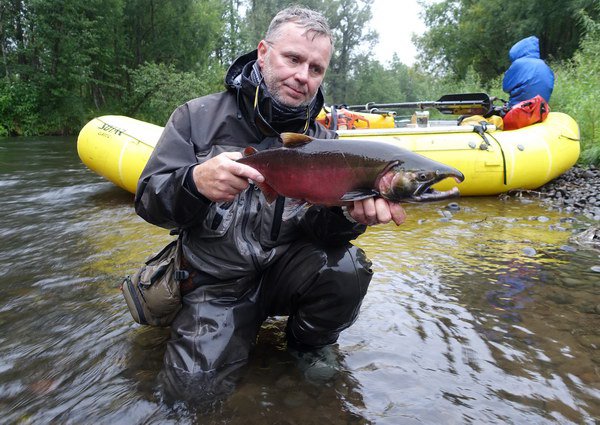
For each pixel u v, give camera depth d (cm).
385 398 219
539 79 853
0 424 201
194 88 3306
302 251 248
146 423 201
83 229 521
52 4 2870
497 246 459
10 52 2947
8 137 2455
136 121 701
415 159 208
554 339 275
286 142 223
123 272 385
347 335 280
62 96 2919
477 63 3594
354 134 691
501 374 240
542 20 2903
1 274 384
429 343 271
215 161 198
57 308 318
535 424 202
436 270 393
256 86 236
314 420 203
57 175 912
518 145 688
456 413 209
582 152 914
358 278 244
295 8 239
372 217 216
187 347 229
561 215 591
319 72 240
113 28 3466
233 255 236
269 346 267
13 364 248
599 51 1288
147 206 224
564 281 365
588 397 220
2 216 585
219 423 200
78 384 229
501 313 310
